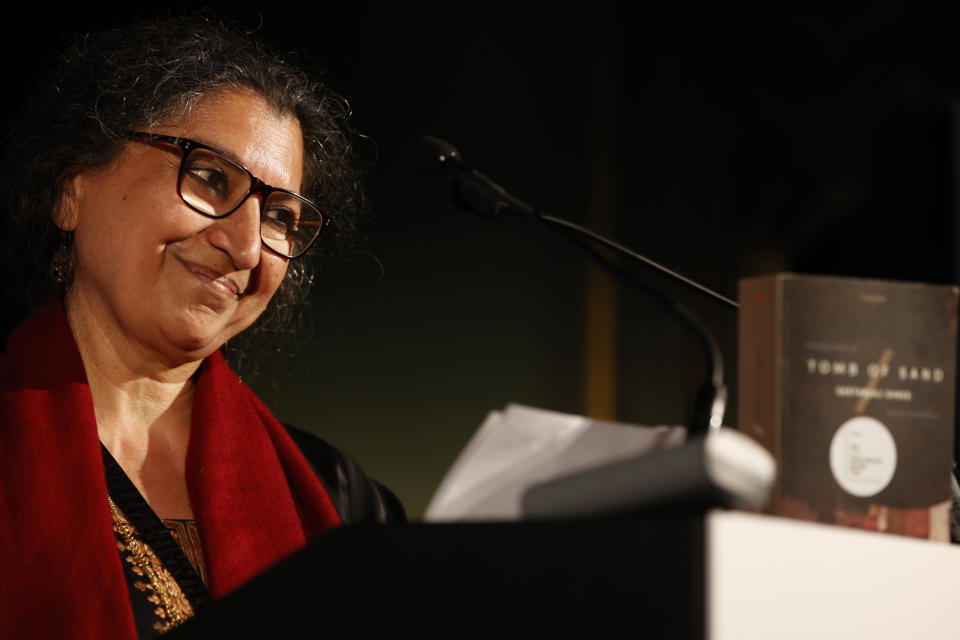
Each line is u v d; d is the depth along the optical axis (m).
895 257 13.77
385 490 5.12
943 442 2.48
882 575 1.83
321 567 1.96
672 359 11.82
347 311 10.61
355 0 10.87
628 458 1.69
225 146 3.96
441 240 11.20
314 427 10.25
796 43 13.12
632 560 1.64
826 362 2.40
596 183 12.14
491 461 2.12
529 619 1.74
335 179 5.07
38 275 4.21
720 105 12.82
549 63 12.05
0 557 3.35
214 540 3.87
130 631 3.32
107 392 3.99
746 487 1.61
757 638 1.60
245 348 5.21
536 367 11.52
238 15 9.83
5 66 7.41
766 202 13.12
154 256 3.79
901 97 13.51
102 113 3.92
